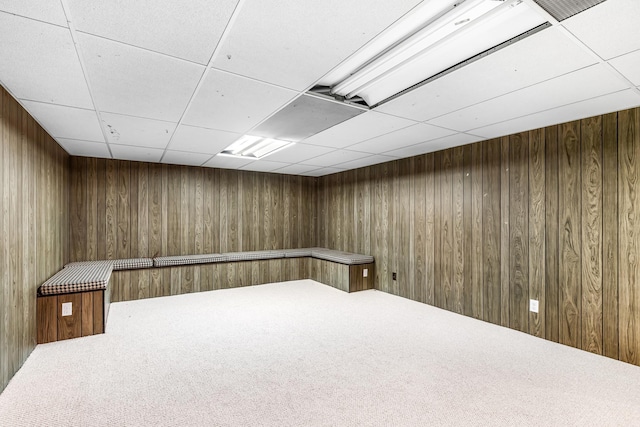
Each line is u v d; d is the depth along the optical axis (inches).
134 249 197.2
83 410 77.9
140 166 199.8
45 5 53.2
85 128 125.7
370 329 135.6
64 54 70.1
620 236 105.8
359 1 53.8
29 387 88.0
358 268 202.2
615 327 106.8
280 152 173.8
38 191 117.9
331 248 250.1
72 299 124.0
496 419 75.5
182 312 158.4
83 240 182.9
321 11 56.3
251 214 238.8
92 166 185.9
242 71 79.0
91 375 95.2
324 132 133.0
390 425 73.3
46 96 93.2
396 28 63.4
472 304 150.5
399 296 189.3
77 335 124.7
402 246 187.9
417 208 178.7
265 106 102.6
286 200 254.2
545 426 73.1
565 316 119.0
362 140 146.6
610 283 108.0
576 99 96.0
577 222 116.0
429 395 85.6
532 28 62.3
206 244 220.8
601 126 110.3
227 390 87.7
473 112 108.0
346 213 234.5
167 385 90.0
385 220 200.2
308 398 84.0
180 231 211.5
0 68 76.1
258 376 95.6
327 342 121.8
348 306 169.2
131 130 129.3
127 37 63.7
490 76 81.0
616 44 65.9
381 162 202.5
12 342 92.9
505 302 137.9
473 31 64.5
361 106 102.7
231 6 54.6
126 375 95.4
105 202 189.2
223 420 74.7
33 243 112.0
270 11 56.1
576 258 116.3
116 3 53.3
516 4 55.2
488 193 144.6
